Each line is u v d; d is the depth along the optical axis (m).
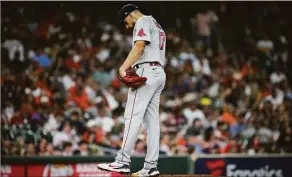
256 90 59.41
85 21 66.62
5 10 61.44
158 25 24.16
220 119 52.62
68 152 43.53
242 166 43.84
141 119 23.33
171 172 41.34
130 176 24.38
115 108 51.22
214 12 71.94
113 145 45.19
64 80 54.06
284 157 45.41
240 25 72.00
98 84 56.50
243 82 60.97
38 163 39.19
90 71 57.78
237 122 52.66
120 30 67.31
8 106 48.31
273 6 74.62
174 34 68.38
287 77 67.50
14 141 43.16
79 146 44.44
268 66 67.06
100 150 44.69
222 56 66.56
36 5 63.72
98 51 62.16
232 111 54.03
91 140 45.75
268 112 54.69
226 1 72.75
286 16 74.50
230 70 63.44
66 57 58.81
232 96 57.44
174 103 54.31
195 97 56.81
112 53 63.06
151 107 24.02
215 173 42.78
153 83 23.34
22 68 55.56
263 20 73.62
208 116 52.94
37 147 43.12
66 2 65.94
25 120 45.34
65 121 46.84
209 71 62.41
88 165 40.22
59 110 48.53
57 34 62.50
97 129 46.84
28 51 58.94
